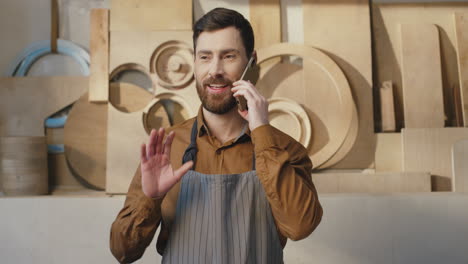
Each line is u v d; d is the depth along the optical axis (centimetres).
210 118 117
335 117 263
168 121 268
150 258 225
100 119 270
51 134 275
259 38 272
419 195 222
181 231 108
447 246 218
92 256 228
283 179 101
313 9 272
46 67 281
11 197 232
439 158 256
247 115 111
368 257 220
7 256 229
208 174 112
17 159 248
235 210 107
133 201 105
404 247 219
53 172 272
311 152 262
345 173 253
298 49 264
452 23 274
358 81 267
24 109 274
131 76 276
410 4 276
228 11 112
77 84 274
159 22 270
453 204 220
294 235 102
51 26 280
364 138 264
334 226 221
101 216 229
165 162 102
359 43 269
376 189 249
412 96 266
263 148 103
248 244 104
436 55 269
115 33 270
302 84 268
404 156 257
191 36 269
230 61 110
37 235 229
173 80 267
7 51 281
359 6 272
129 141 261
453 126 269
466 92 262
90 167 268
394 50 274
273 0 273
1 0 283
